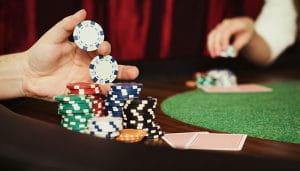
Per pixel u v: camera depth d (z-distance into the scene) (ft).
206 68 8.65
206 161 1.99
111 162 2.03
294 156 2.87
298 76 8.29
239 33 8.05
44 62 3.95
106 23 9.77
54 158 2.15
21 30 8.73
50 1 8.91
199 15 11.20
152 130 3.27
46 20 8.94
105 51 4.05
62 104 3.38
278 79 7.80
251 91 6.17
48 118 3.92
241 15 11.96
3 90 4.14
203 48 11.48
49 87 4.08
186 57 8.59
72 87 3.80
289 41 9.61
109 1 9.74
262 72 8.88
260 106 4.94
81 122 3.36
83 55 4.13
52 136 2.43
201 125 3.83
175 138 3.26
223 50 7.34
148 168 1.95
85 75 4.19
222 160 2.00
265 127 3.77
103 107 3.86
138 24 10.27
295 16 9.94
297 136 3.43
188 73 8.21
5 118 2.86
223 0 11.58
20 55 4.15
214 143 3.12
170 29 10.78
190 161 2.00
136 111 3.28
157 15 10.52
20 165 2.24
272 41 9.18
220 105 4.95
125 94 3.73
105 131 3.03
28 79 4.08
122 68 4.27
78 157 2.11
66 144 2.29
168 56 10.87
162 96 5.58
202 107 4.78
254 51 8.96
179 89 6.28
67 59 4.09
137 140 3.08
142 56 10.48
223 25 7.70
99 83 4.13
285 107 4.90
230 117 4.21
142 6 10.25
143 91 6.02
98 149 2.18
